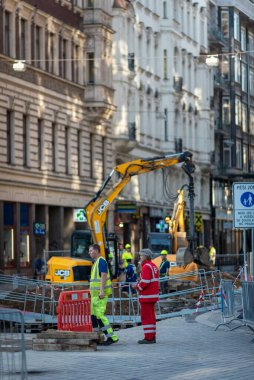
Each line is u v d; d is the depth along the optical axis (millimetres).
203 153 103812
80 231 52906
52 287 36219
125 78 77625
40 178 61969
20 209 59344
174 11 92812
